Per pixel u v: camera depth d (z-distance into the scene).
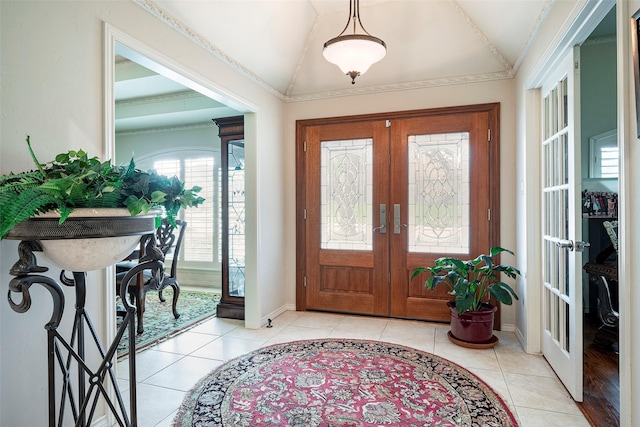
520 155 2.91
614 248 2.76
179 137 5.55
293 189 3.89
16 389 1.45
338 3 2.91
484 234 3.28
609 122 3.63
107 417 1.81
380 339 3.00
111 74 1.83
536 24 2.33
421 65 3.29
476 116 3.30
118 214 1.25
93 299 1.76
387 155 3.57
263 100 3.44
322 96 3.74
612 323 2.71
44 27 1.54
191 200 1.48
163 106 4.71
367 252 3.65
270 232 3.58
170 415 1.90
